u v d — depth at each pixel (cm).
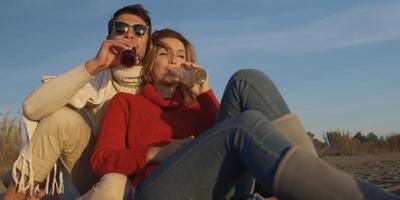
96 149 234
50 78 265
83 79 248
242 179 206
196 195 197
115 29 292
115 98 261
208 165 193
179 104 268
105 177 224
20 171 251
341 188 151
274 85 217
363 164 983
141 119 255
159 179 202
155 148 223
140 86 290
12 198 254
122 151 226
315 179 154
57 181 279
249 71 217
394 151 1645
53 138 249
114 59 255
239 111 216
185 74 267
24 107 247
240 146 180
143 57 293
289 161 159
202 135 197
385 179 592
